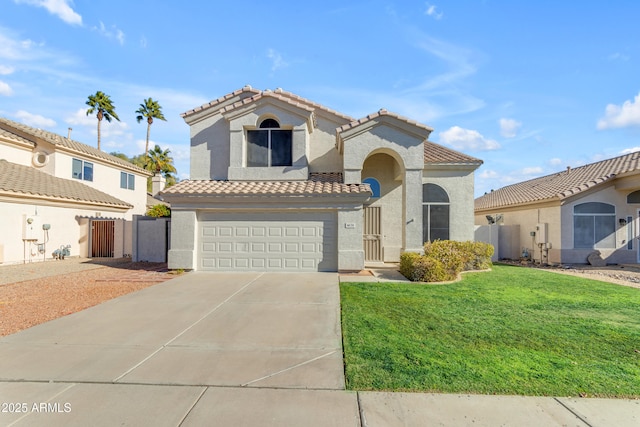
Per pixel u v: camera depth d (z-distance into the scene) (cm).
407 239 1484
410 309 819
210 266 1412
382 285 1119
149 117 5278
